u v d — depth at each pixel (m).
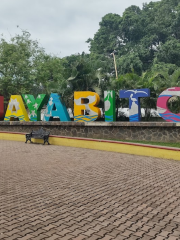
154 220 4.93
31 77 24.52
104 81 18.41
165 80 18.81
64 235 4.32
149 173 8.77
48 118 17.30
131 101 14.14
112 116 14.80
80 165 10.00
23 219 4.97
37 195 6.47
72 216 5.13
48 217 5.07
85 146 14.28
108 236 4.29
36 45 27.42
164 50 48.06
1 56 24.36
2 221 4.88
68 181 7.79
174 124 12.76
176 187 7.14
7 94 25.02
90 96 15.36
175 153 11.09
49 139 15.82
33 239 4.16
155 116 18.48
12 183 7.58
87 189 6.98
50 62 28.66
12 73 24.17
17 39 25.80
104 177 8.25
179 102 16.39
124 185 7.36
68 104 17.77
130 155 12.12
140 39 60.72
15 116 18.59
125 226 4.67
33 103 17.83
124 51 60.62
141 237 4.25
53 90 17.67
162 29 57.31
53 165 10.01
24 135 16.92
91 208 5.57
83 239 4.18
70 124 16.00
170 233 4.39
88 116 15.42
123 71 49.25
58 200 6.10
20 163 10.38
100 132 15.20
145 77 20.25
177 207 5.62
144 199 6.16
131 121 14.15
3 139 18.11
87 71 18.05
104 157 11.61
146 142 13.34
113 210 5.46
